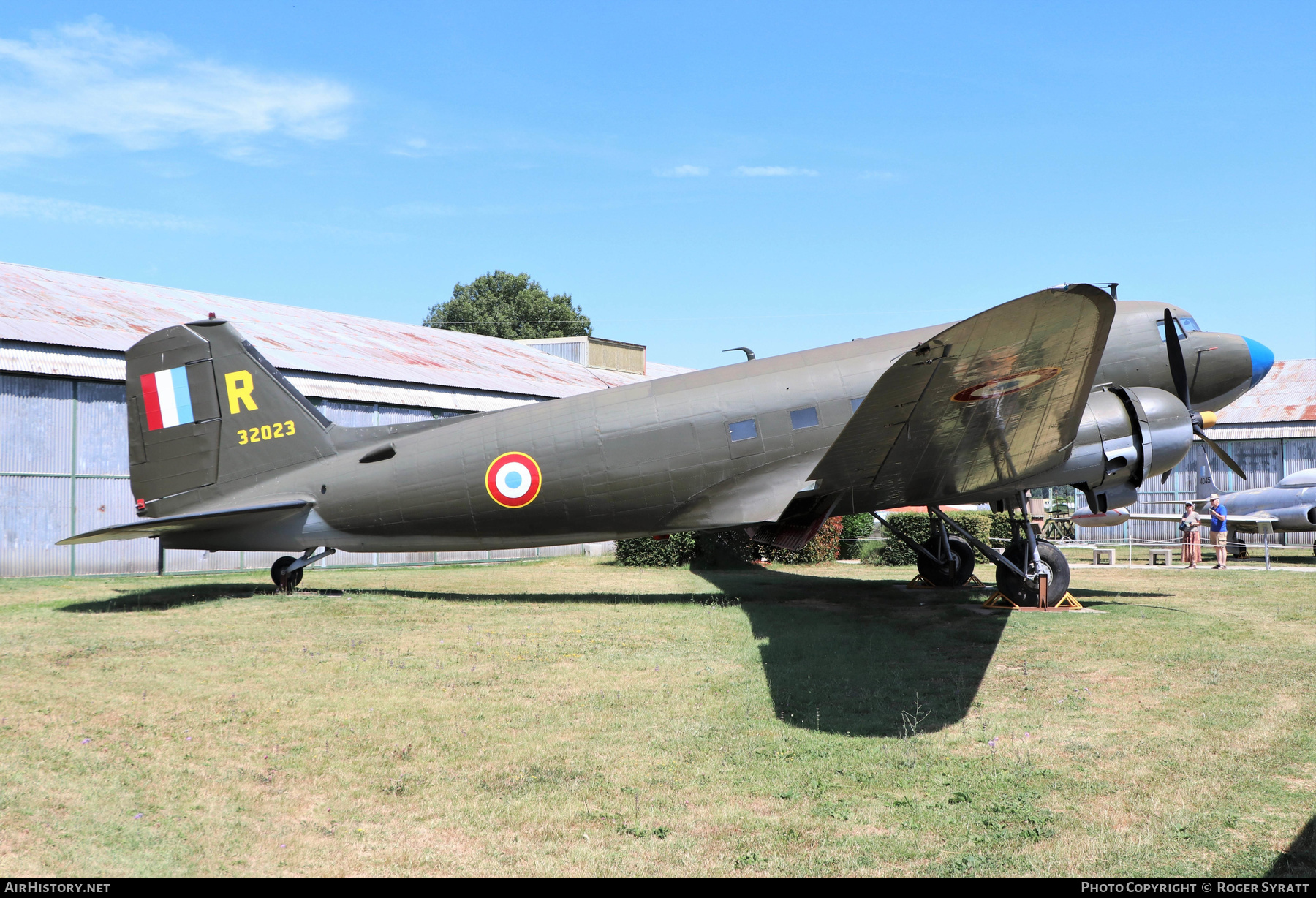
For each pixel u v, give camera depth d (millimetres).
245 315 26828
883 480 11727
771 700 7992
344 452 14219
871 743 6746
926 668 9195
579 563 23312
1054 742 6703
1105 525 21250
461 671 9109
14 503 17594
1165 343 13117
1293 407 28656
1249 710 7461
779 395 13031
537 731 7098
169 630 11094
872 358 13273
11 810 5379
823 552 22125
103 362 19062
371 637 10852
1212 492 23562
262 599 13969
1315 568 19875
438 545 14266
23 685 8281
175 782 5902
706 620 12242
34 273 24922
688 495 13195
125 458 19328
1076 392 8883
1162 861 4699
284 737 6891
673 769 6199
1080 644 10234
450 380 24953
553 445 13352
